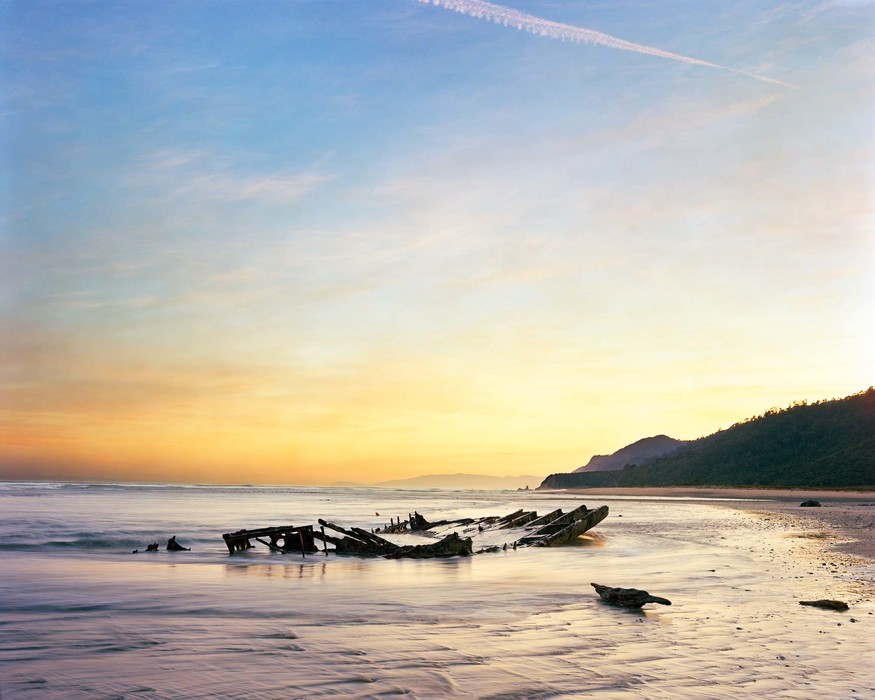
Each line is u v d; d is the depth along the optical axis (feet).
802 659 31.55
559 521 116.98
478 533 132.87
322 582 62.08
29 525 121.49
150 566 75.36
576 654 32.37
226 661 31.09
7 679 28.35
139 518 150.61
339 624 40.55
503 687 26.86
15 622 40.98
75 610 45.57
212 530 123.95
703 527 137.28
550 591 55.11
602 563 76.28
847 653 32.78
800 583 57.82
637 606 45.85
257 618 42.60
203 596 52.21
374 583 61.16
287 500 327.26
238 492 526.16
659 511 216.13
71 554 88.07
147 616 43.37
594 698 25.59
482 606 47.39
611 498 403.54
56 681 28.07
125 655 32.37
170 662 31.01
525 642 35.09
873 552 85.40
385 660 31.19
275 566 78.54
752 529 130.82
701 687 27.02
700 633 37.42
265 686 27.04
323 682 27.66
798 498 336.70
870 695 26.30
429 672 29.07
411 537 133.80
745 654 32.45
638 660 31.22
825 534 116.88
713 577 62.18
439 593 54.03
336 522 160.86
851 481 430.20
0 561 76.48
